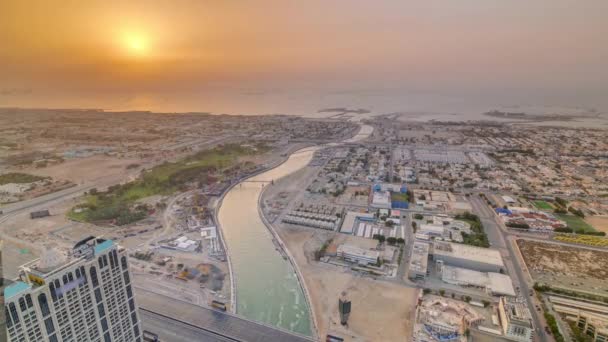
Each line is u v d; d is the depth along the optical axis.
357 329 161.50
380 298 183.75
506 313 157.88
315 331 161.12
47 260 99.25
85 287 107.44
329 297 185.00
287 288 199.12
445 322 162.38
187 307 175.38
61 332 100.94
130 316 127.94
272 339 152.88
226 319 166.00
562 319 166.50
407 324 164.50
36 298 92.38
